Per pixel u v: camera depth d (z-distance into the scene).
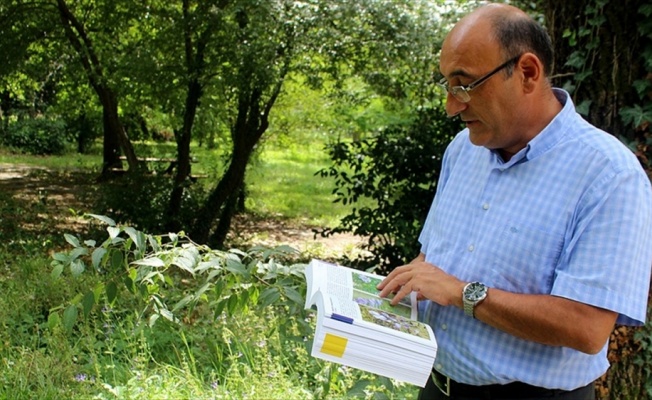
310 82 9.13
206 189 12.12
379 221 7.63
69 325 2.58
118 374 3.90
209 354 4.21
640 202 1.75
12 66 11.00
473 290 1.84
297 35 8.34
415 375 1.77
